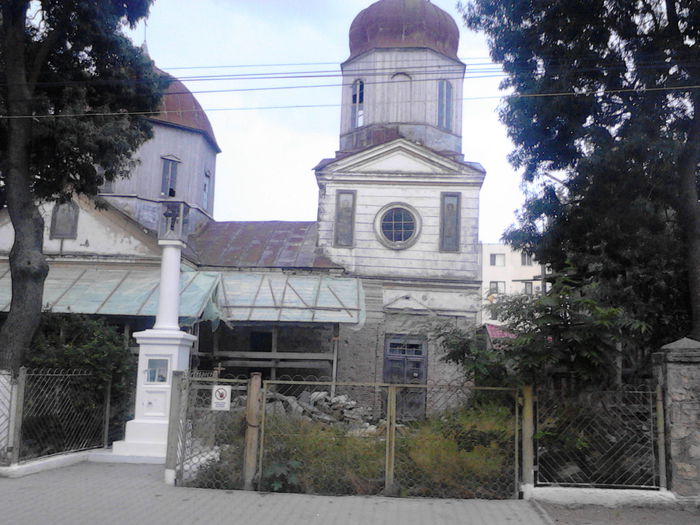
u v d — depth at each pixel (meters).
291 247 23.47
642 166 12.82
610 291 14.29
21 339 12.81
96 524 7.62
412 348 22.09
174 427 9.91
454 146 24.91
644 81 12.75
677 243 14.12
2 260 20.56
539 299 9.45
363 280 22.53
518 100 13.59
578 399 9.20
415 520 7.98
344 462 9.48
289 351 21.42
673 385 9.02
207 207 26.56
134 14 14.91
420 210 23.08
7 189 13.45
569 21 13.31
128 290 19.02
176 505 8.51
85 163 15.26
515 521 7.98
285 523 7.77
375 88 24.59
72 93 14.43
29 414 11.03
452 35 25.22
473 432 9.38
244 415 9.84
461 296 22.55
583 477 9.20
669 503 8.77
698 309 12.25
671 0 12.93
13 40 13.65
